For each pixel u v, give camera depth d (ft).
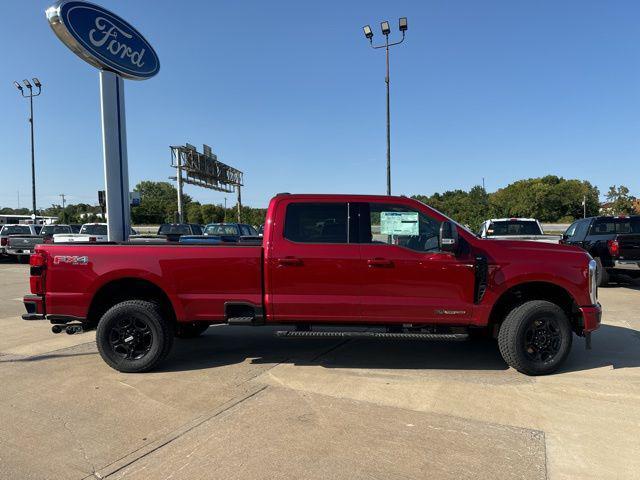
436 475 10.41
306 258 17.19
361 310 17.17
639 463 10.93
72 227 86.48
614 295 35.22
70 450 11.67
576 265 17.12
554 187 236.43
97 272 17.70
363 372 17.56
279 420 13.25
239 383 16.38
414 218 17.51
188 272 17.57
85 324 18.16
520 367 16.97
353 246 17.29
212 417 13.51
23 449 11.75
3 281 48.11
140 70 30.94
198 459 11.15
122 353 17.74
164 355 17.62
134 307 17.46
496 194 272.72
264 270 17.44
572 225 46.91
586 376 16.99
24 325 26.30
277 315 17.48
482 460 11.05
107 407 14.32
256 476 10.39
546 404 14.40
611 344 21.26
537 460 11.05
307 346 21.39
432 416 13.52
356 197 17.70
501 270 16.99
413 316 17.13
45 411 14.07
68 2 25.85
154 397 15.11
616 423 13.06
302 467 10.75
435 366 18.31
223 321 17.74
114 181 29.07
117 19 29.01
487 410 13.94
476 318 17.10
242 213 212.64
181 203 108.06
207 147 121.80
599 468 10.71
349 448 11.62
